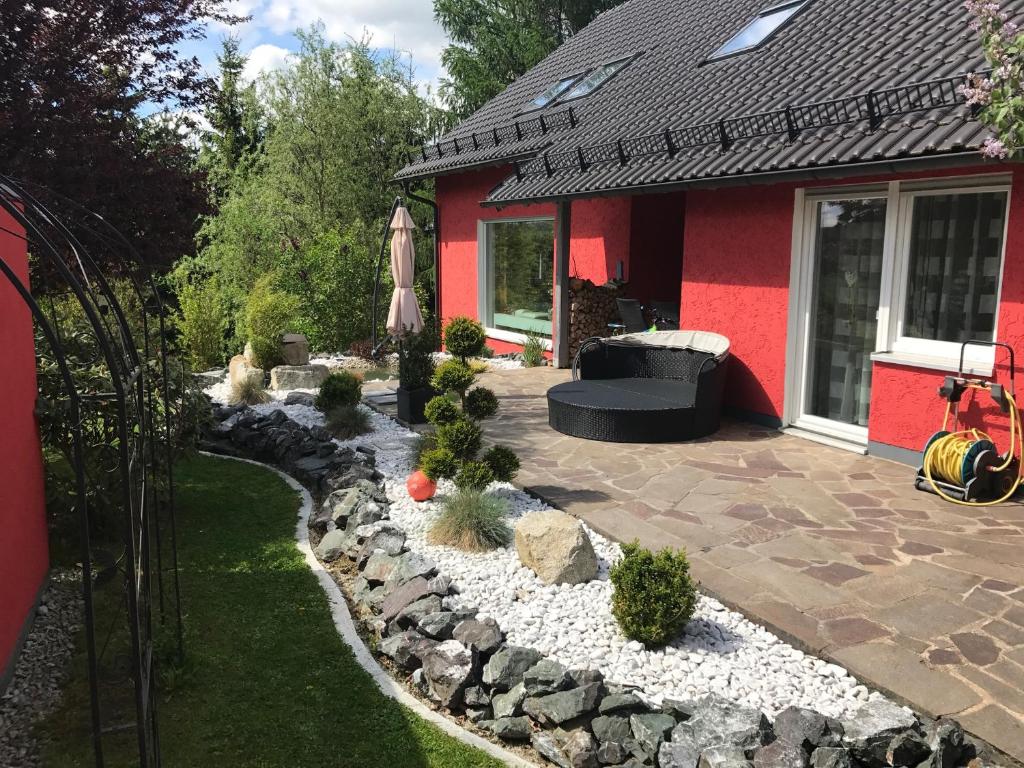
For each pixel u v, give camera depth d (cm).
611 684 360
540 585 474
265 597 495
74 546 533
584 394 862
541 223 1370
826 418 800
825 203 769
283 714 371
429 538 550
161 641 429
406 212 959
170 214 830
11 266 462
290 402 1030
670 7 1538
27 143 668
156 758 308
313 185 2038
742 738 311
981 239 631
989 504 585
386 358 1457
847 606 425
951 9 791
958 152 540
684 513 582
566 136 1199
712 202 888
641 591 399
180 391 661
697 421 796
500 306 1523
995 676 353
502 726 353
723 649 396
